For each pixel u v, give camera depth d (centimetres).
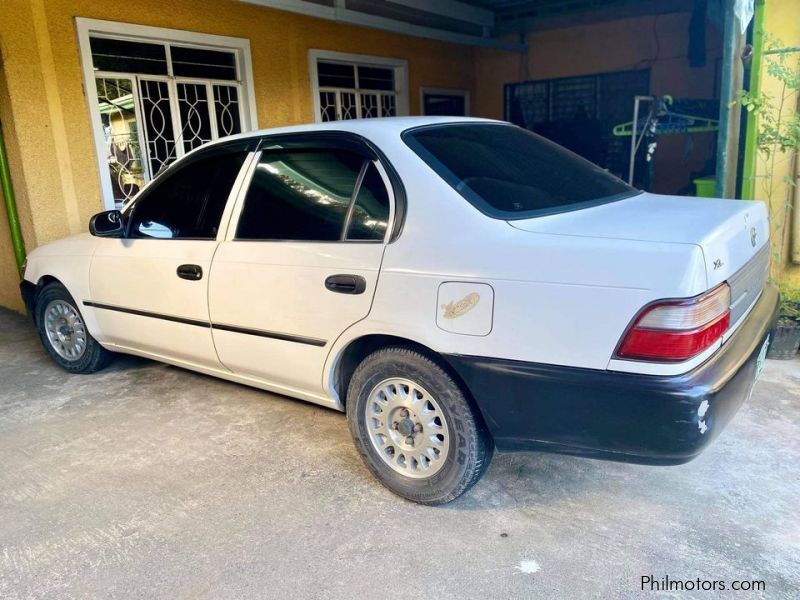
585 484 301
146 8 588
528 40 964
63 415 400
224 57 670
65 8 539
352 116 828
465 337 253
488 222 257
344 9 682
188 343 371
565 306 231
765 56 452
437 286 259
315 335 304
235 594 237
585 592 230
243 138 350
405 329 269
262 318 325
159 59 617
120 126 595
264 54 692
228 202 345
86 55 555
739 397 243
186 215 367
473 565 247
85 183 571
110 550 265
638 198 314
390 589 236
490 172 287
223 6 648
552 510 281
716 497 286
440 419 273
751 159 464
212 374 382
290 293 309
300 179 317
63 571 253
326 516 283
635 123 572
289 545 263
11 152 545
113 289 405
